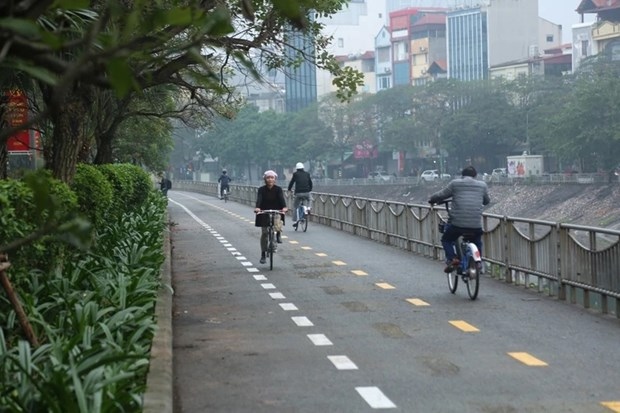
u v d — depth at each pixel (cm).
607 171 10025
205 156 16625
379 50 18200
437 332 1480
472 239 1895
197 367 1232
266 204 2544
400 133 13450
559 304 1781
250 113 15212
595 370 1185
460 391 1074
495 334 1457
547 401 1023
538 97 12425
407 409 994
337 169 15750
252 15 505
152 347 1204
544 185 10369
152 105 3481
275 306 1794
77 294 1325
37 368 907
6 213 1114
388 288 2052
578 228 1734
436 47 17162
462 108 12900
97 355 951
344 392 1078
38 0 428
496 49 16425
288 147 14875
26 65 398
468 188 1881
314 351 1334
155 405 913
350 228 3888
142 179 3738
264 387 1110
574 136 10075
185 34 1236
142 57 420
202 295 1972
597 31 13862
